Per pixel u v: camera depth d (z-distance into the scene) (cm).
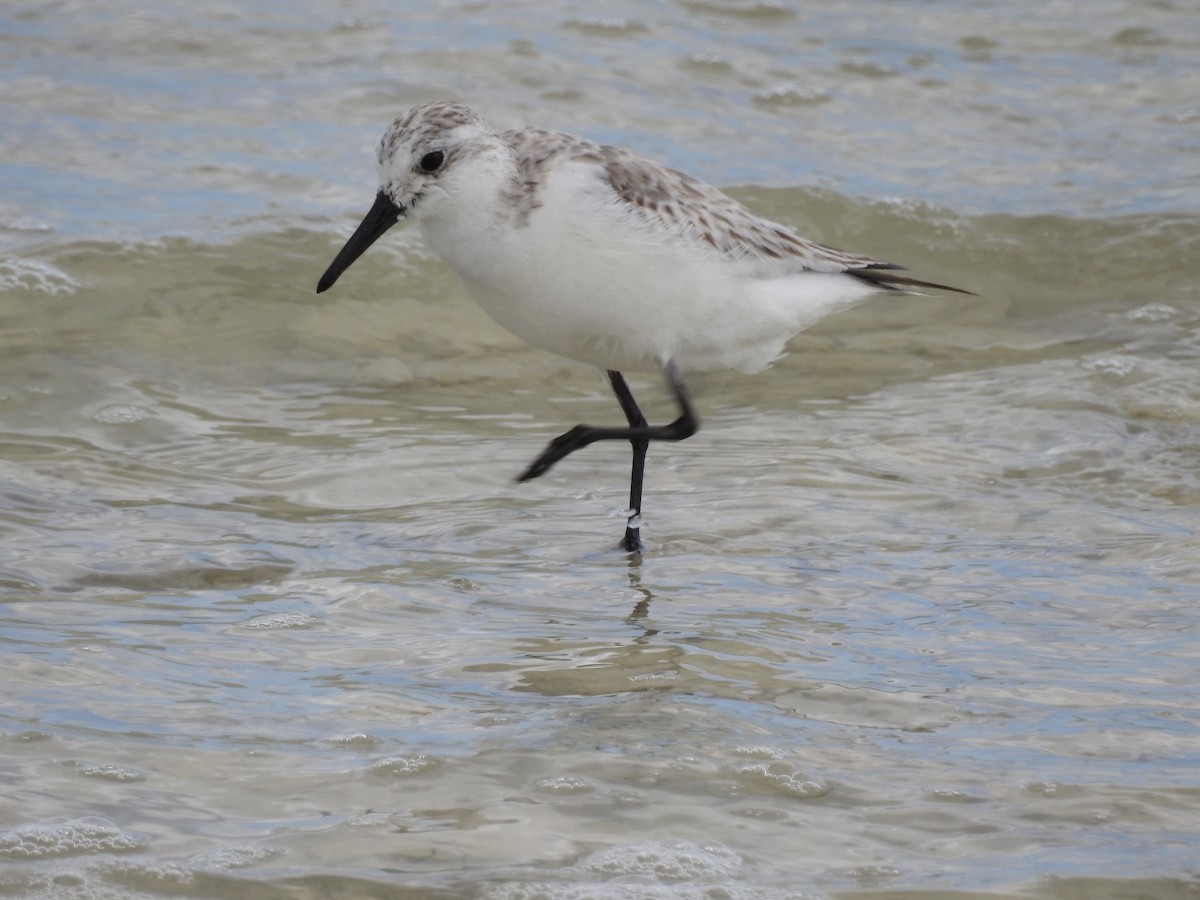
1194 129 2027
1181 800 729
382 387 1397
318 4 2191
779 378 1441
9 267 1504
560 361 1476
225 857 668
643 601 983
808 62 2156
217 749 765
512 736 783
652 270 961
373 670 870
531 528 1110
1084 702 838
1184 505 1148
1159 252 1723
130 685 838
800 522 1114
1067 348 1512
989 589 999
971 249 1742
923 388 1406
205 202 1672
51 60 1981
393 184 962
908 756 772
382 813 705
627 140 1881
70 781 726
